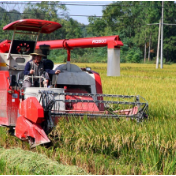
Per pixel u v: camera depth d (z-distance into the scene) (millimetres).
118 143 14055
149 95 31250
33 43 20406
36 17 120250
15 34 19719
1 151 14195
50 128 14812
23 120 14844
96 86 19547
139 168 12695
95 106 17703
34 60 17938
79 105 17469
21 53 20172
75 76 19328
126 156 13594
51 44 21125
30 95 16078
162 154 13734
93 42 19375
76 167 12375
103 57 161375
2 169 11914
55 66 21016
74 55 165375
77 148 14180
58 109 15672
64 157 13633
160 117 19828
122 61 176500
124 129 14977
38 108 14031
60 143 14898
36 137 14109
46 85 17094
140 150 13820
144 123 16312
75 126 15039
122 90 34062
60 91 16594
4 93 16938
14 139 16422
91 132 14523
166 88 38938
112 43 18656
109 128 15156
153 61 187250
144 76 63375
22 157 13016
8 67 19828
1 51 20453
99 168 12578
